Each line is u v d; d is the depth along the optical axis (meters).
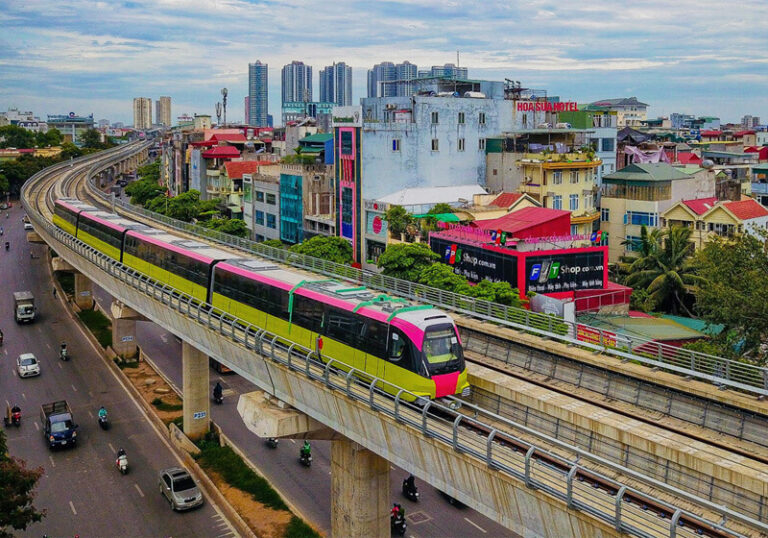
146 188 135.25
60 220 83.12
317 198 90.56
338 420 30.61
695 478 23.91
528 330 36.66
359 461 33.12
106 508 42.41
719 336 43.50
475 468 23.59
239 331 38.88
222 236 69.50
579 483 22.05
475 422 24.14
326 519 40.72
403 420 26.25
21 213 157.75
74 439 50.66
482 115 84.31
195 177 130.75
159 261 53.84
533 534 22.38
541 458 27.17
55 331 79.38
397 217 70.31
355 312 32.53
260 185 101.88
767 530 17.09
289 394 34.09
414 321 29.61
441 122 81.50
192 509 42.19
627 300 60.50
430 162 81.44
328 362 30.92
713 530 21.73
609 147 90.00
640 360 30.92
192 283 48.31
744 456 25.41
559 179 76.25
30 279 102.69
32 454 49.59
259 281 40.44
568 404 28.78
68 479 46.03
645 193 76.25
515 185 81.44
